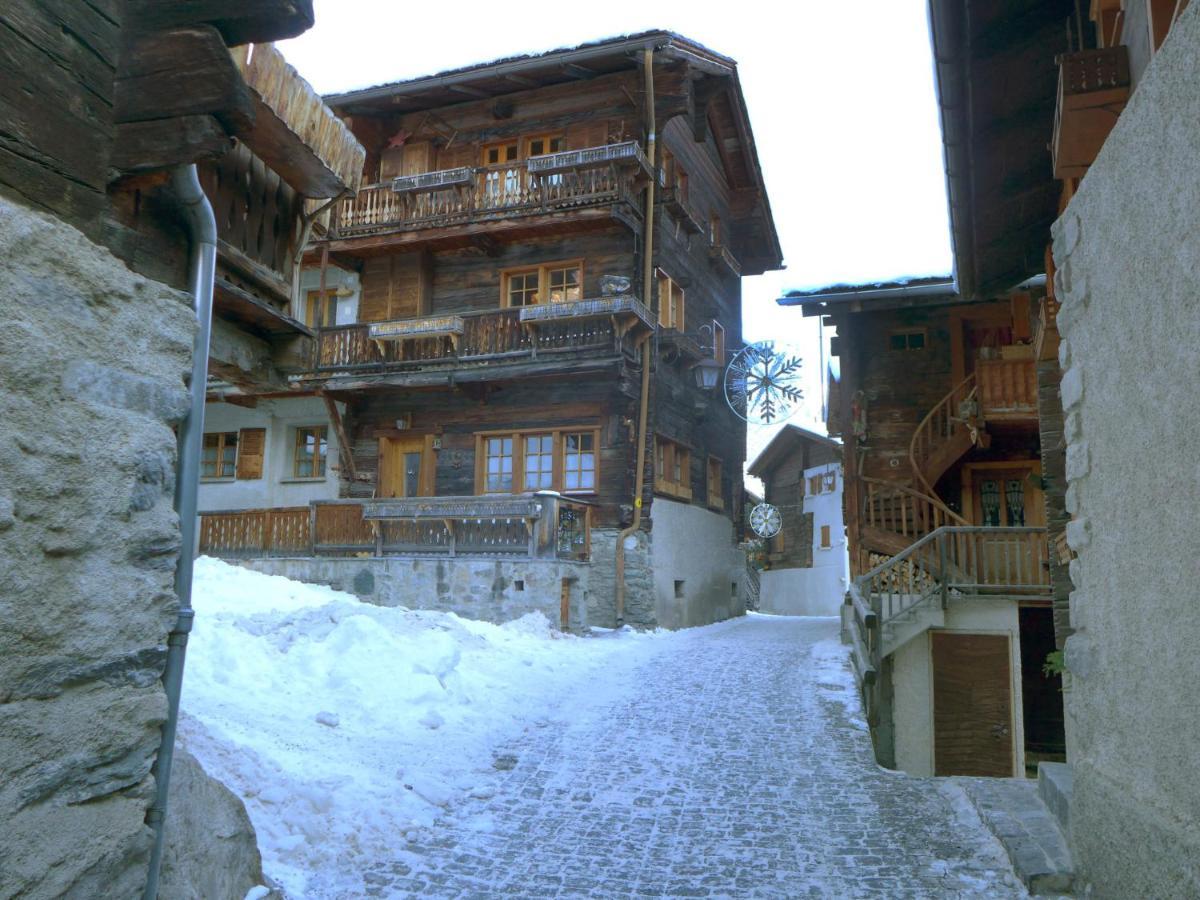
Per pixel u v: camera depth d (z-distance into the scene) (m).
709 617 18.55
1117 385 4.16
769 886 5.04
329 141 4.69
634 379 15.29
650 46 15.38
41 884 2.52
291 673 8.34
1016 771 12.01
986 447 14.61
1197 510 3.31
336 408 16.58
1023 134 7.11
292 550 15.07
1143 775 3.84
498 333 15.39
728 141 20.72
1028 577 12.81
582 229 15.85
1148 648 3.79
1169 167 3.51
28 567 2.53
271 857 4.85
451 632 10.77
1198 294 3.27
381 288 17.27
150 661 2.93
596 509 15.27
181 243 3.42
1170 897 3.52
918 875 5.18
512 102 17.22
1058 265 5.10
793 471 28.38
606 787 6.83
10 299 2.52
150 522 2.95
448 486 16.23
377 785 6.20
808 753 7.81
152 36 3.13
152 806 3.01
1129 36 4.74
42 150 2.81
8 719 2.45
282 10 3.07
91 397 2.77
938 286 14.54
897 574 13.28
